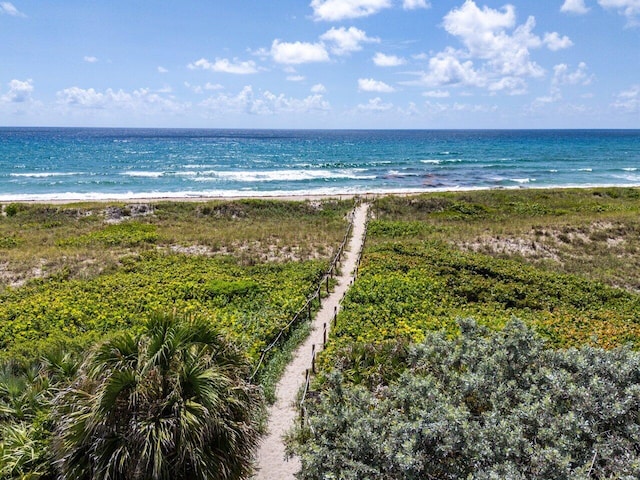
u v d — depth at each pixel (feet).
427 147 495.41
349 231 113.09
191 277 72.79
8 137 638.53
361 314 57.11
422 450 21.53
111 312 58.65
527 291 68.64
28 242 101.24
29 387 33.55
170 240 101.91
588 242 104.53
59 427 25.70
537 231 109.40
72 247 95.76
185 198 166.30
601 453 21.45
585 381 26.16
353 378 40.81
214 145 512.22
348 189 198.39
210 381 25.49
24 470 27.22
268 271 78.18
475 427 22.35
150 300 62.75
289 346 49.52
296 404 38.78
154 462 22.91
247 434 27.66
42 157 325.21
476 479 19.89
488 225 120.47
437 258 82.94
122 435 23.95
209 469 24.16
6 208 132.77
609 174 263.29
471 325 33.96
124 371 24.81
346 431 24.59
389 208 145.18
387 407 26.81
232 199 158.10
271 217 139.03
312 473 23.41
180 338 26.40
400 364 42.55
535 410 23.25
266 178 228.84
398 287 67.21
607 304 66.80
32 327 54.80
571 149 476.95
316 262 82.99
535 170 276.82
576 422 22.21
